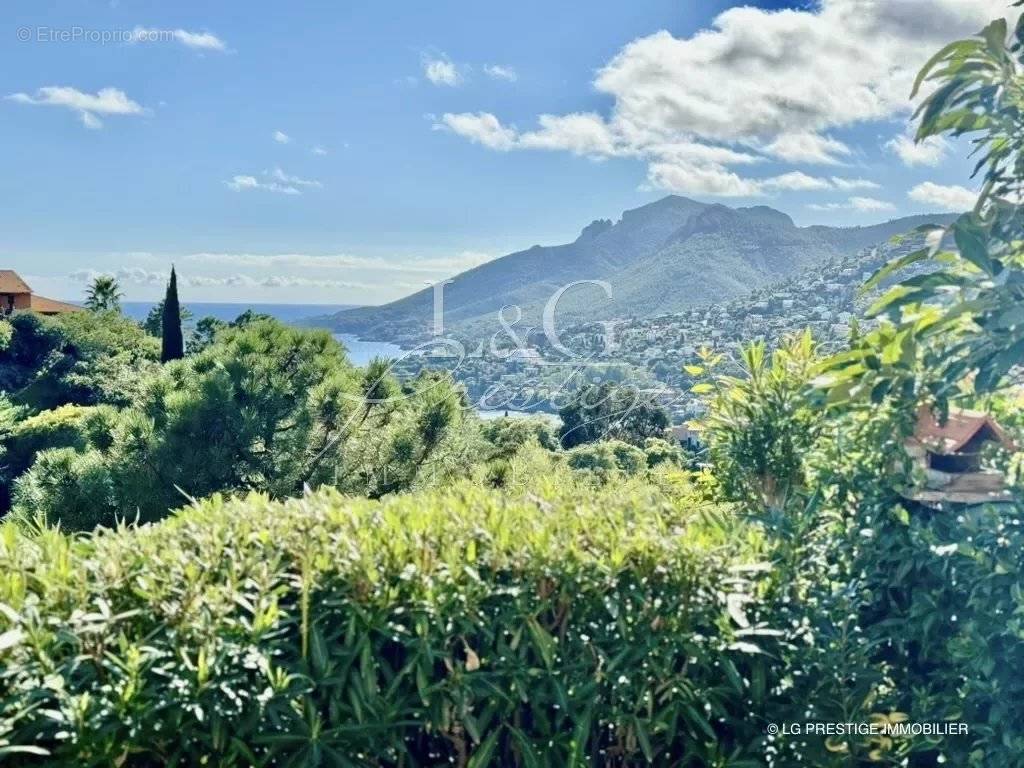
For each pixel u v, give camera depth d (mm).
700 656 1863
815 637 2018
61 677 1501
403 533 1938
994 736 1890
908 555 2041
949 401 2158
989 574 1866
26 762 1536
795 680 2008
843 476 2238
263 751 1698
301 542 1922
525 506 2178
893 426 2139
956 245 1897
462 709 1756
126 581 1757
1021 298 1885
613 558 1894
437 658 1823
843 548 2213
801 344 2664
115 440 6711
